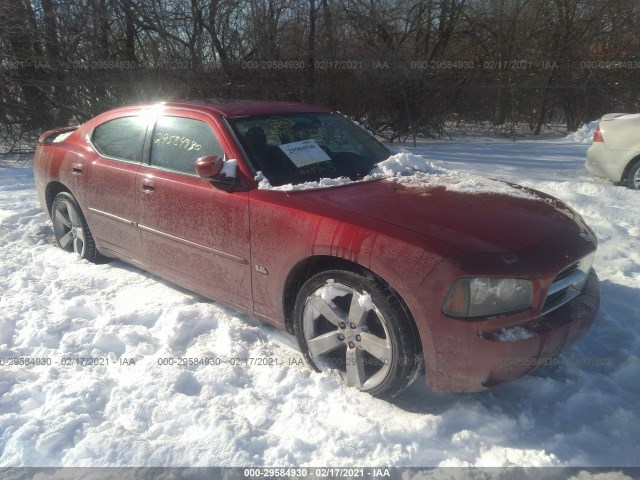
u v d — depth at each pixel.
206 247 3.66
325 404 2.97
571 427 2.80
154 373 3.21
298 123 4.08
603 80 18.80
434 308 2.64
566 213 3.41
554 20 18.92
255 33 13.43
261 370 3.30
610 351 3.46
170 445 2.64
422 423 2.78
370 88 13.84
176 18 12.61
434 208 3.11
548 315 2.83
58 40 11.15
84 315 4.04
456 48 18.17
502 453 2.63
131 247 4.35
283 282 3.25
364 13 14.46
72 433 2.75
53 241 5.58
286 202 3.21
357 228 2.89
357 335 2.96
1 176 8.79
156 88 12.31
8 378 3.16
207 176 3.41
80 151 4.79
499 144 14.27
